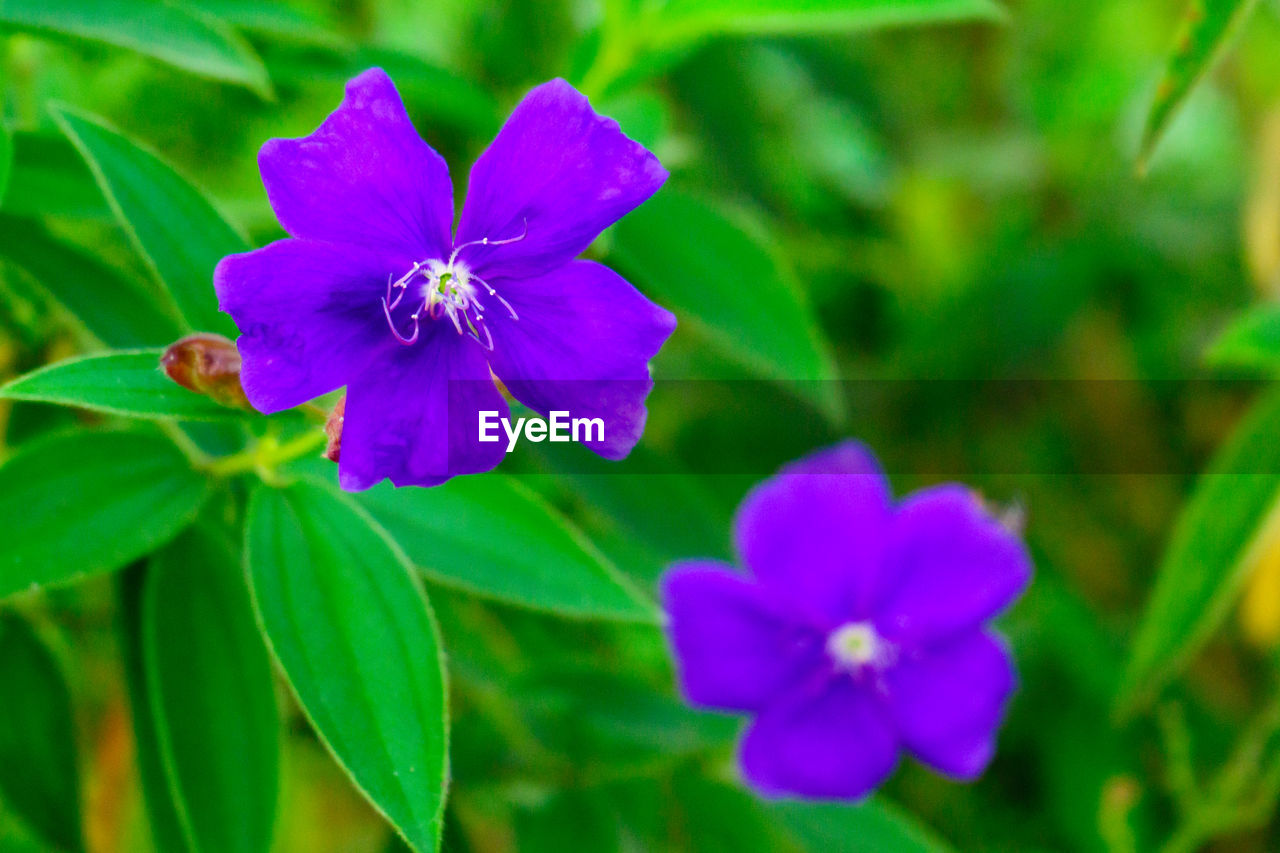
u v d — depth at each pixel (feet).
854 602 2.45
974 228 4.07
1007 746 3.31
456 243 2.09
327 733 2.11
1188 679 3.40
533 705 2.51
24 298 2.38
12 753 2.34
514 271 2.08
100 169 2.21
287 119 2.83
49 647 2.38
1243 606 3.50
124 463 2.19
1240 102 4.12
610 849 2.46
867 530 2.44
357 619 2.14
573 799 2.48
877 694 2.46
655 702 2.54
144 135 2.70
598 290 2.07
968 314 3.69
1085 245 3.77
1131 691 2.64
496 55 3.12
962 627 2.45
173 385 2.09
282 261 2.03
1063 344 3.87
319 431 2.16
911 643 2.45
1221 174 4.06
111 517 2.17
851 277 3.98
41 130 2.31
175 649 2.22
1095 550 3.80
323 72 2.43
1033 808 3.30
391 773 2.10
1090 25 4.36
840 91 3.63
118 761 2.52
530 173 2.07
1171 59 2.36
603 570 2.28
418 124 2.60
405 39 3.23
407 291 2.07
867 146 3.98
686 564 2.44
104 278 2.31
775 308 2.41
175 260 2.22
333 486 2.24
